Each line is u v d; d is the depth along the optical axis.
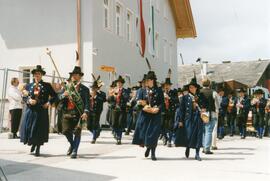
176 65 38.50
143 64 28.81
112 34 23.16
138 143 9.29
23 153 10.04
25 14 21.55
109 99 13.13
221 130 16.58
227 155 10.56
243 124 17.62
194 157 10.04
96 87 12.98
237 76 59.09
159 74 32.78
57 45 20.95
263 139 17.22
